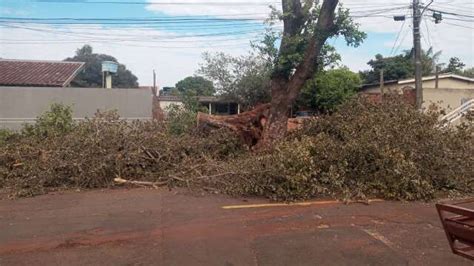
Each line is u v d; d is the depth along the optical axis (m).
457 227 3.37
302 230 6.04
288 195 7.75
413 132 8.67
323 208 7.26
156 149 9.41
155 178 9.04
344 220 6.54
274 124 11.16
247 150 11.02
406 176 7.84
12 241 5.56
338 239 5.67
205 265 4.82
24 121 18.09
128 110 19.05
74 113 18.53
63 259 4.98
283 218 6.63
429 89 26.34
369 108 10.38
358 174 8.46
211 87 33.91
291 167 7.83
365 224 6.34
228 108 34.25
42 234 5.82
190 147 10.00
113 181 8.76
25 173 8.51
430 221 6.49
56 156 8.62
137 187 8.69
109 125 9.56
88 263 4.86
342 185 8.30
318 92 28.55
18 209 7.07
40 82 21.61
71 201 7.58
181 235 5.79
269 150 9.47
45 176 8.33
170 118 13.20
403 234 5.88
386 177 8.07
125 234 5.82
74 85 29.33
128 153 9.01
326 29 10.53
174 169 9.14
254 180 8.00
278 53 11.09
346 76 29.98
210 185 8.46
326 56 11.05
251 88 29.72
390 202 7.73
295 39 10.73
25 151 9.09
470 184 8.72
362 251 5.25
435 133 8.98
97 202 7.51
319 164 8.36
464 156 8.74
